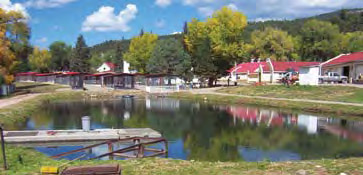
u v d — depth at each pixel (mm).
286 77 55250
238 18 69438
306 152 16484
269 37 98188
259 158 15422
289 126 24609
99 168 8547
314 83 47219
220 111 35094
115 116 31531
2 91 49031
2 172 10078
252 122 26969
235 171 9766
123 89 66375
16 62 53969
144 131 20656
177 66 75000
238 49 69188
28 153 13492
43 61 118062
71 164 11391
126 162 11695
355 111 29531
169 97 55031
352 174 8938
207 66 64188
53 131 20156
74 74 69625
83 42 117062
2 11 55250
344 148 17297
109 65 128000
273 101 39625
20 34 58625
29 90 62312
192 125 25781
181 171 9984
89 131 20453
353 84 45062
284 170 9727
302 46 98062
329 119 27891
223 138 20391
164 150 16781
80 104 44031
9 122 26016
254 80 77438
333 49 89500
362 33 94938
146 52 93250
